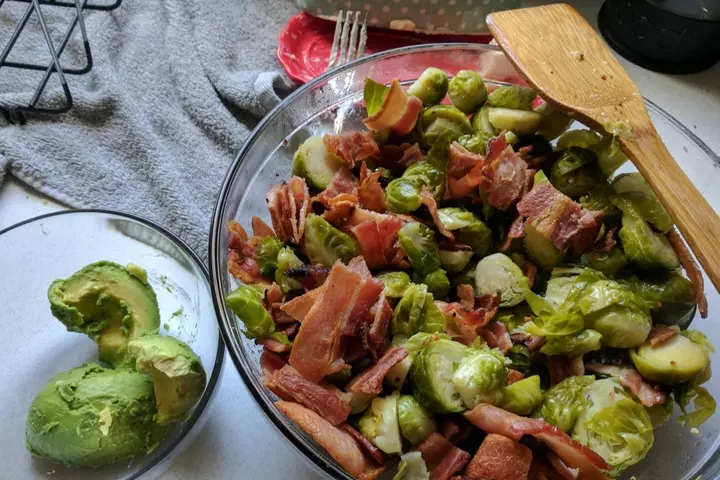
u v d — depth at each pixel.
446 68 0.61
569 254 0.52
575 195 0.55
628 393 0.47
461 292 0.52
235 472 0.50
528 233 0.52
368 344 0.47
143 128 0.65
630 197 0.52
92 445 0.47
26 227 0.57
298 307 0.47
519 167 0.53
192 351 0.51
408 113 0.55
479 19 0.72
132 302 0.52
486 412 0.44
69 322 0.51
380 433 0.45
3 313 0.55
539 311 0.49
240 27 0.73
